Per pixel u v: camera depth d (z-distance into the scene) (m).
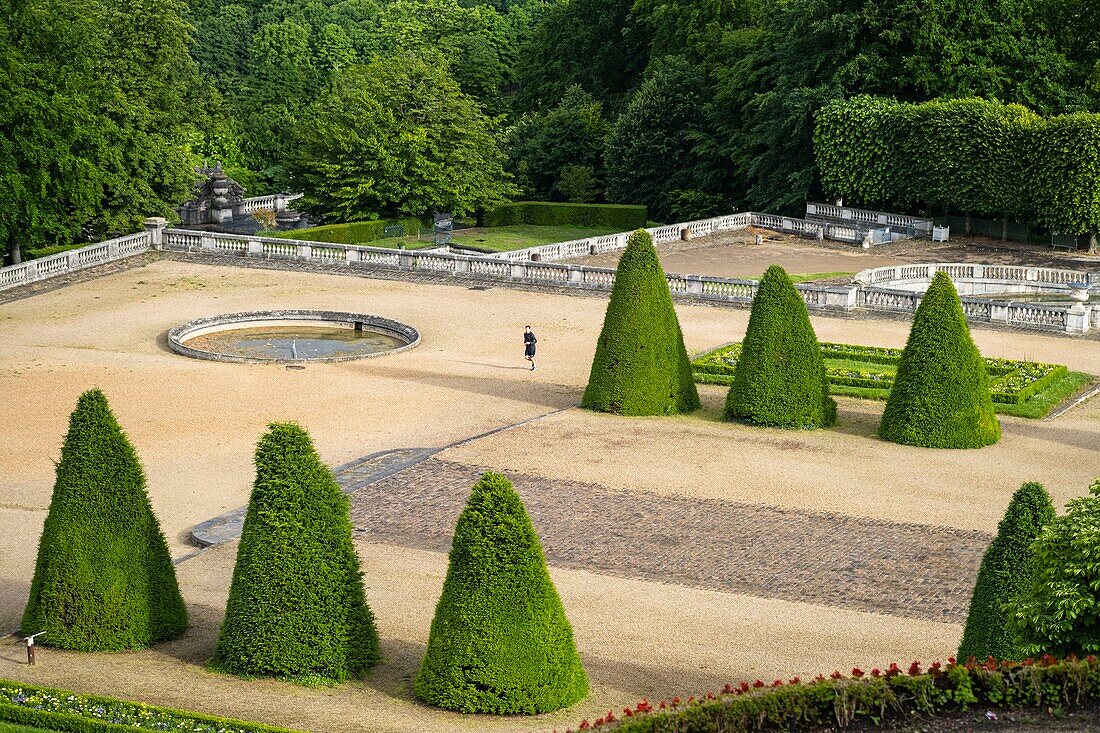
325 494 34.31
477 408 62.25
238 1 194.50
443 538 45.31
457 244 117.19
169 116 117.88
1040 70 113.81
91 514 36.31
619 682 33.91
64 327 78.62
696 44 135.50
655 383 60.66
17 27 93.94
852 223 117.12
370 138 118.56
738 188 131.25
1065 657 28.44
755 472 52.34
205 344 75.88
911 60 114.69
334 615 34.03
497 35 187.12
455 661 32.19
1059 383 65.44
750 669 34.81
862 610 39.44
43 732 29.94
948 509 48.09
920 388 55.94
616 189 133.88
